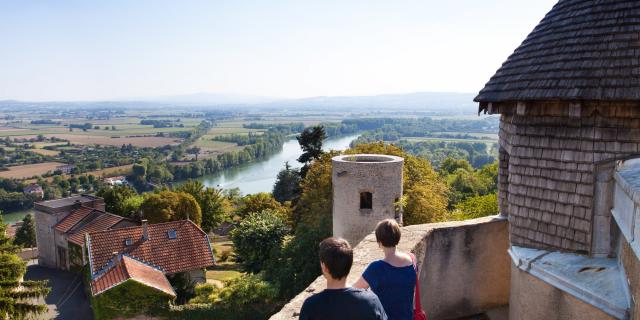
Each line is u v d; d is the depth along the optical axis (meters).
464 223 8.84
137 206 53.38
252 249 34.78
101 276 29.05
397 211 22.39
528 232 8.05
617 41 7.04
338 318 3.59
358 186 21.83
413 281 4.54
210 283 34.00
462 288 8.76
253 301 25.98
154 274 30.05
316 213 31.19
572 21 7.77
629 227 5.66
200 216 50.97
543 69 7.54
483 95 8.51
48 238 45.38
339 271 3.69
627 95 6.53
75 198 51.62
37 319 25.86
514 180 8.20
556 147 7.59
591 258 7.25
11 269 23.09
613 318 5.82
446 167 74.88
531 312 7.49
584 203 7.32
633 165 6.54
